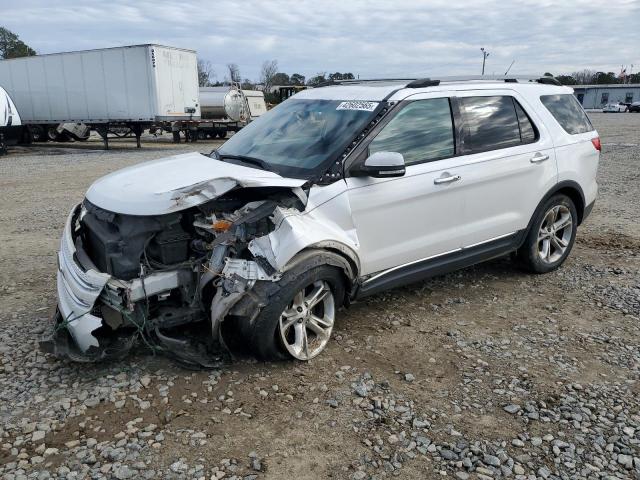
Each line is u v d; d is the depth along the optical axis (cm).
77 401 330
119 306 344
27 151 2164
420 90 447
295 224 356
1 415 316
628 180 1155
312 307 380
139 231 349
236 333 376
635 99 7956
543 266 560
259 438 299
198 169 409
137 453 285
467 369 376
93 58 2133
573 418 320
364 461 282
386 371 371
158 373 362
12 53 7150
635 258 626
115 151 2148
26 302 489
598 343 417
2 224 808
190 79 2236
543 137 531
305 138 435
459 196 460
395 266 434
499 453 289
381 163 382
